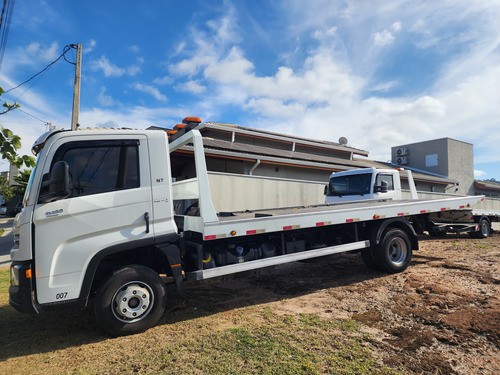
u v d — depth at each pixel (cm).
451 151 3216
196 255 486
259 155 1634
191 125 518
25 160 307
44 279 396
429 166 3294
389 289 584
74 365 361
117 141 443
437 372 323
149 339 417
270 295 586
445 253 902
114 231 428
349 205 744
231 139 1936
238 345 389
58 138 418
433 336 396
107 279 425
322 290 601
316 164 1880
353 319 458
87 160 427
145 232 441
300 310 504
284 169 1867
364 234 679
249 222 509
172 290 621
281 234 573
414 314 463
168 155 470
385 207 677
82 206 414
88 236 416
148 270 445
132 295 431
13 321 503
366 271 721
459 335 396
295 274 721
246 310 513
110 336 431
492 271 678
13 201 2788
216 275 492
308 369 332
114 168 438
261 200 1398
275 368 335
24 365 366
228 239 526
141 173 449
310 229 611
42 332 459
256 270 544
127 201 436
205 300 568
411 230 718
